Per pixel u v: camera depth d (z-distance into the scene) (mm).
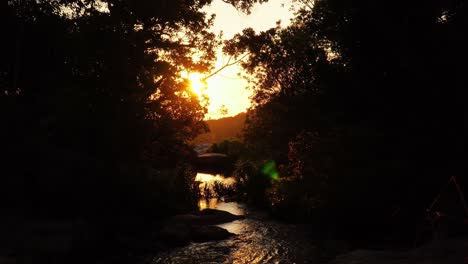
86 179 14992
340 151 14422
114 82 18266
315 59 15906
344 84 14164
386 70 13469
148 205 16422
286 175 22484
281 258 10781
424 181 11875
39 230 10773
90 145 17312
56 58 18812
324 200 14891
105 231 12531
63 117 16188
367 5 13391
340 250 11391
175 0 21484
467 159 11492
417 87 12422
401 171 12227
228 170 42375
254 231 14531
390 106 12891
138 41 20609
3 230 10312
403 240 11555
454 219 8000
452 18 12812
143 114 19438
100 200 14898
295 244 12352
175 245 12383
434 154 12023
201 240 13070
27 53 18531
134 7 20406
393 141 12781
